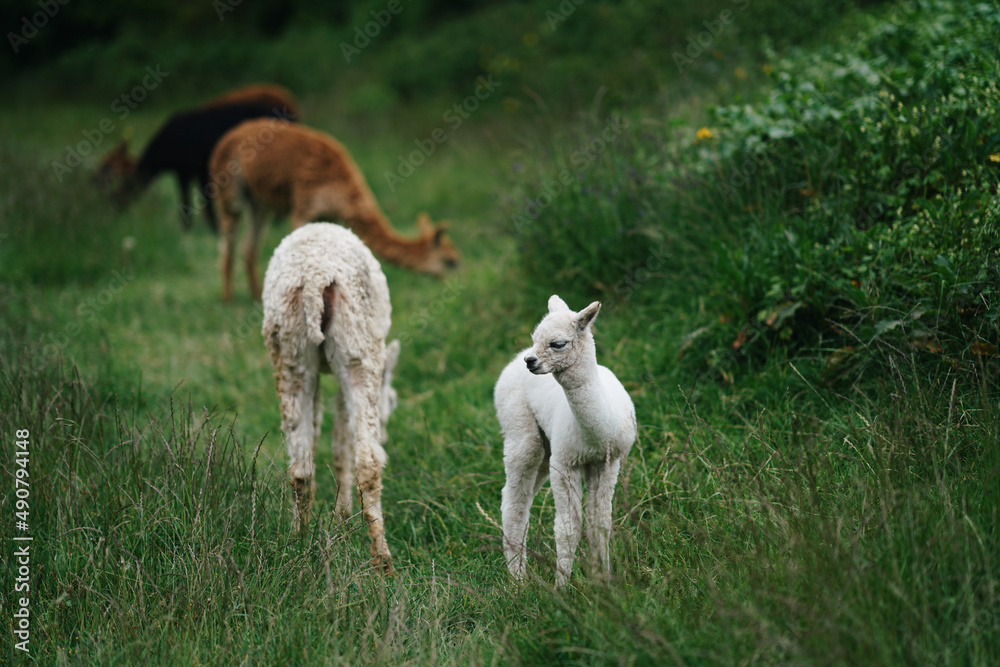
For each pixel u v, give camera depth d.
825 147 6.03
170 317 9.12
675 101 8.76
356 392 4.82
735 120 6.58
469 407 6.25
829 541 3.33
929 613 3.04
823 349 5.17
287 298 4.74
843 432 4.56
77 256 10.20
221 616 3.83
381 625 3.78
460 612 4.05
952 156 5.36
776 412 4.98
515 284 7.81
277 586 4.00
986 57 5.88
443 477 5.44
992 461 3.72
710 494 4.43
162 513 4.39
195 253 11.79
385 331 5.26
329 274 4.77
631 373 5.82
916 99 5.98
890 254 5.10
